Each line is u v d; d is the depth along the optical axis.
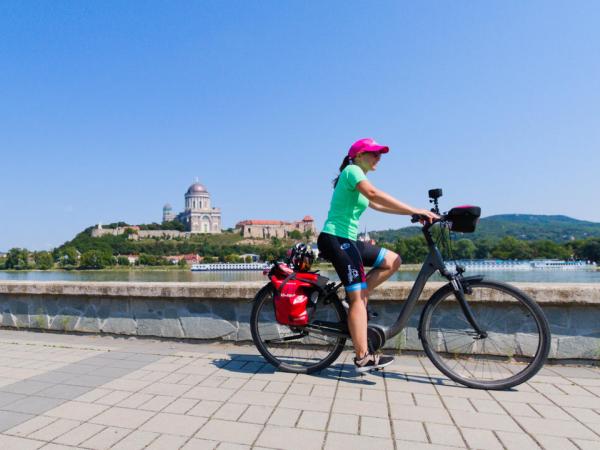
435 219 3.64
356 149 3.91
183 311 5.50
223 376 3.95
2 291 6.33
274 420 2.96
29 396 3.43
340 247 3.74
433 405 3.23
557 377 3.94
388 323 4.79
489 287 3.78
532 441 2.65
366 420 2.96
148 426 2.87
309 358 4.47
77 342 5.50
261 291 4.32
